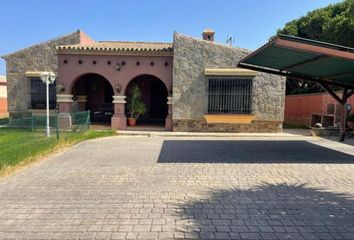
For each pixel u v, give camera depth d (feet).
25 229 14.26
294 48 25.79
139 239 13.25
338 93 55.36
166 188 20.49
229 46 51.75
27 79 60.80
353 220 15.35
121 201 17.95
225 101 51.98
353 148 37.24
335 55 25.68
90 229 14.21
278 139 45.80
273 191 19.93
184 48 51.75
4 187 20.79
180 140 44.14
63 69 53.57
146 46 60.13
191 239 13.26
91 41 69.00
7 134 45.88
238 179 22.77
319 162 28.84
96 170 25.54
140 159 30.12
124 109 55.06
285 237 13.50
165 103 67.26
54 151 34.04
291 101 74.69
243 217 15.64
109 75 53.62
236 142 42.37
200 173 24.50
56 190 20.11
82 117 50.85
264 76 51.83
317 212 16.37
